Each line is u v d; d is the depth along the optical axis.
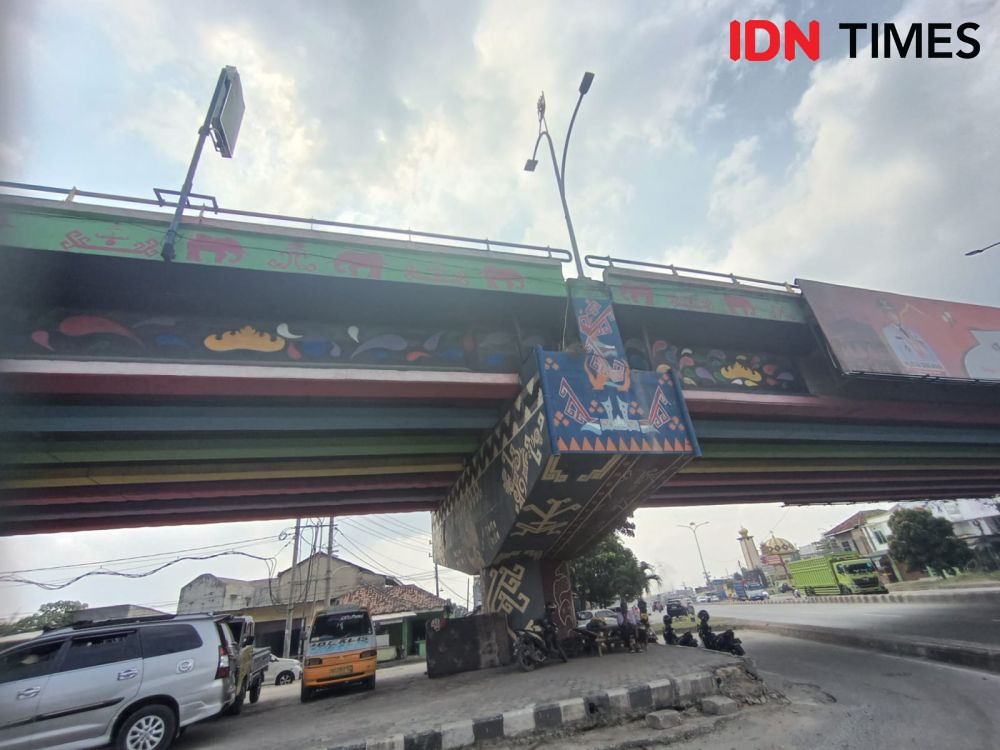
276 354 7.66
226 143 7.59
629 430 8.39
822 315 11.16
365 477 12.22
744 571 80.12
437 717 6.38
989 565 35.72
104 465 8.92
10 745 5.73
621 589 27.42
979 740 5.54
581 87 10.97
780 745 5.52
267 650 20.62
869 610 22.48
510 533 9.80
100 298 6.89
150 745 6.29
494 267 8.81
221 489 10.76
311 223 7.70
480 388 8.74
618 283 9.89
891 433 13.59
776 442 13.38
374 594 32.31
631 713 6.47
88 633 6.73
